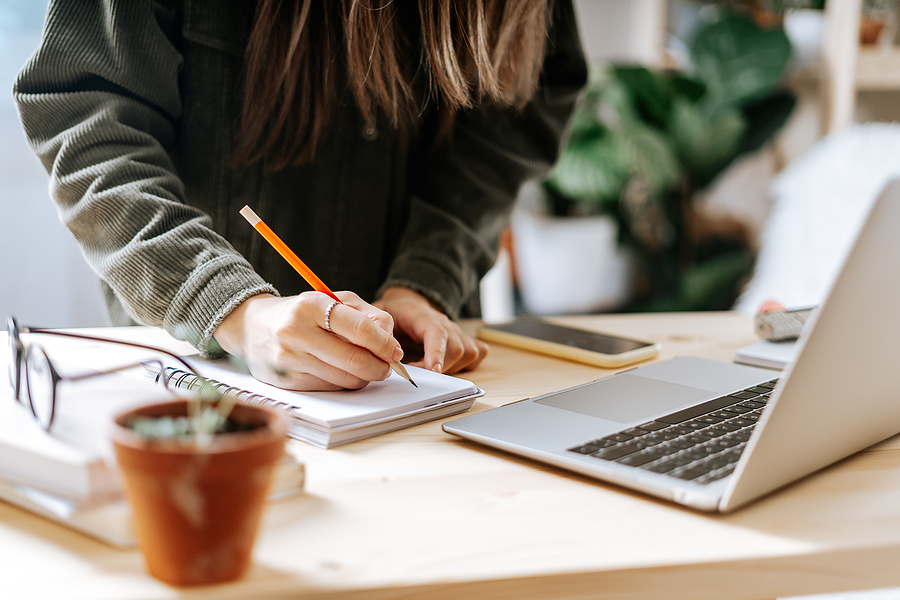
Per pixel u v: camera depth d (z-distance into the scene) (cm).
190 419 36
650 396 63
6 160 186
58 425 44
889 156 219
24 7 181
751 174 247
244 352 64
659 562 38
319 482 48
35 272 194
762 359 80
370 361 60
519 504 45
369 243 104
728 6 234
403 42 94
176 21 90
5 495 42
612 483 48
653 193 238
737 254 248
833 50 227
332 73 91
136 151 78
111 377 54
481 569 37
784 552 39
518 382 74
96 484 38
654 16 229
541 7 89
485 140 105
